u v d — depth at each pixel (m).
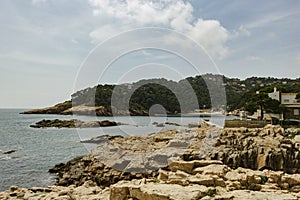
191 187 9.95
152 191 9.37
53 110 154.12
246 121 37.97
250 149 26.09
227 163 25.44
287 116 47.62
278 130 29.94
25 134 62.97
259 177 12.18
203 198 8.99
